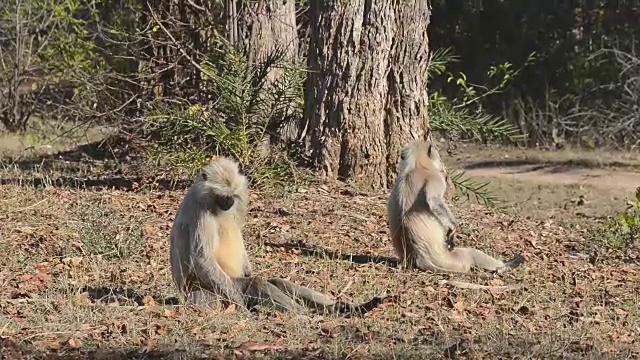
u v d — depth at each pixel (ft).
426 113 55.21
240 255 31.19
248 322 28.99
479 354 27.09
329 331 28.63
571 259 43.65
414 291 34.94
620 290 37.52
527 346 28.22
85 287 33.94
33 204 47.93
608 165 96.07
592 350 28.30
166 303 31.91
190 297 30.27
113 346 26.66
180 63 65.46
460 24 118.93
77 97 74.49
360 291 34.65
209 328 28.50
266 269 37.65
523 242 46.62
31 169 63.46
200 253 29.96
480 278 38.04
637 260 44.19
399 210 39.24
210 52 63.67
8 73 92.07
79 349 26.40
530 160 98.68
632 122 104.32
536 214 61.98
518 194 76.23
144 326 28.76
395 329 29.58
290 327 28.81
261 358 25.86
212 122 55.06
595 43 113.50
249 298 30.19
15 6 94.38
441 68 63.82
